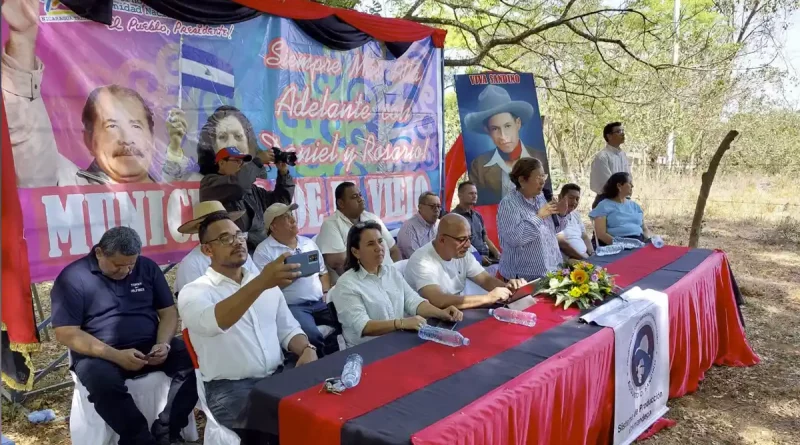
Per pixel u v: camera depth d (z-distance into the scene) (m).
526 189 3.84
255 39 4.47
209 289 2.77
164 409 3.10
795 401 3.87
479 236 5.73
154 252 3.96
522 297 3.35
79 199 3.57
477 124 6.45
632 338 3.05
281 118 4.72
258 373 2.79
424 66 6.03
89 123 3.58
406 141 5.91
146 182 3.88
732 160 14.26
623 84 11.01
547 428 2.36
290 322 3.11
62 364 4.58
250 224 4.31
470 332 2.84
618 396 2.96
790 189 12.71
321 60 4.98
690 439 3.35
